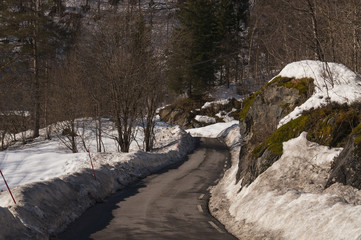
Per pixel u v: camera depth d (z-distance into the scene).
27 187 11.85
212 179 21.83
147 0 96.50
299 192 10.62
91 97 34.75
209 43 61.97
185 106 64.38
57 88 40.28
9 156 29.00
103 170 19.22
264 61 41.91
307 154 12.62
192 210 14.09
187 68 61.41
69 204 13.03
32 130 49.03
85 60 35.94
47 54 47.56
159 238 10.02
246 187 13.99
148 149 33.94
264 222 10.13
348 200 9.61
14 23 45.09
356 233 6.85
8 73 45.50
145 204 15.17
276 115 15.63
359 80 14.52
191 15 61.75
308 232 8.11
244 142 16.70
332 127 12.65
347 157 10.48
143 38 31.56
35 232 9.22
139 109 32.94
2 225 8.30
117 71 30.25
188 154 33.31
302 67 15.84
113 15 34.44
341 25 19.66
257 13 38.47
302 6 21.56
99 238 10.05
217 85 70.44
